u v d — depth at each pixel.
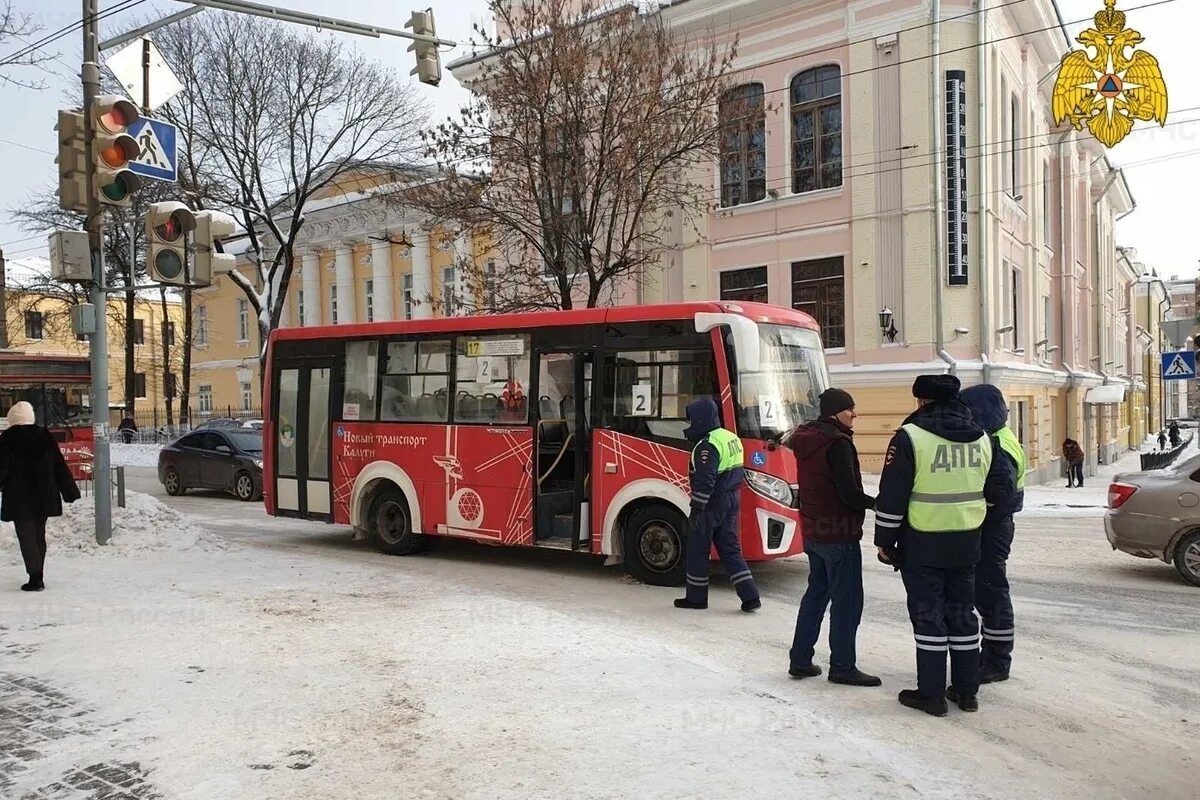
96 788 3.95
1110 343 42.19
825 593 5.61
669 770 4.09
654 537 8.95
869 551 11.31
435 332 10.45
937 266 20.30
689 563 7.80
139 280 38.06
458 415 10.22
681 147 18.41
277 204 29.05
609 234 17.98
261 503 17.61
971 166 20.50
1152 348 66.88
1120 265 47.75
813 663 5.89
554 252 18.45
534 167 18.09
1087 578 9.38
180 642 6.29
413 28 11.92
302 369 11.68
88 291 10.02
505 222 18.50
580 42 17.59
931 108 20.27
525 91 17.38
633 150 17.31
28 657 5.91
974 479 4.98
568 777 4.02
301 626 6.76
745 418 8.44
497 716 4.79
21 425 8.05
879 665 6.07
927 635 5.05
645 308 8.99
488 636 6.46
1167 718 5.14
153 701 5.05
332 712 4.87
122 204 9.40
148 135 9.66
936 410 5.05
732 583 8.06
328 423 11.41
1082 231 34.75
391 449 10.78
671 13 23.12
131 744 4.43
